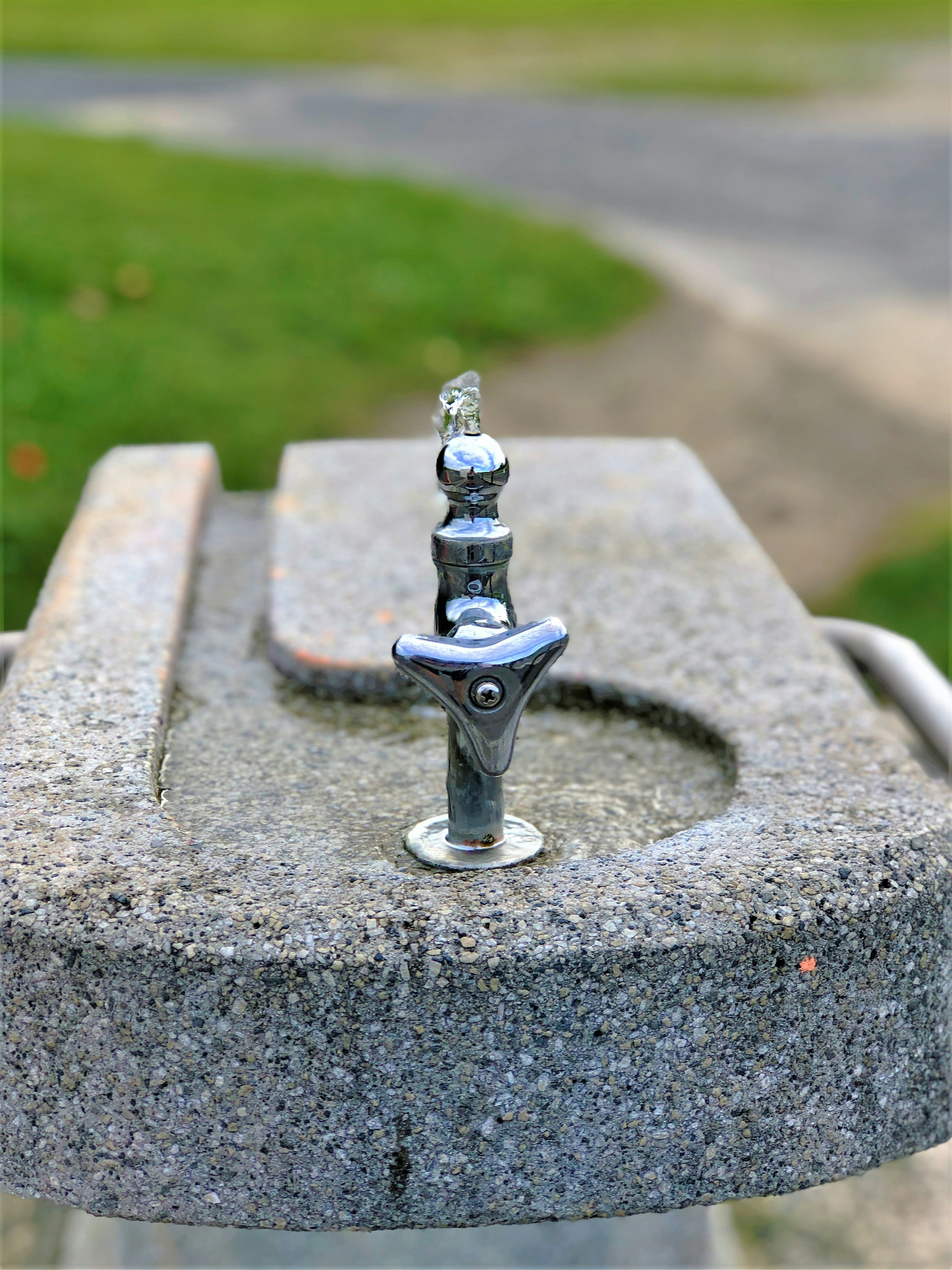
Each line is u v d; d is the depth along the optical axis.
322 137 5.58
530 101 6.68
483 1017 0.67
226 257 3.46
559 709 0.90
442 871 0.74
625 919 0.68
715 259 3.89
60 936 0.67
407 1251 0.94
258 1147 0.68
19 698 0.84
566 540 1.05
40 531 2.08
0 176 3.86
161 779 0.82
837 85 7.18
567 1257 0.94
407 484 1.14
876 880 0.70
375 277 3.43
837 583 2.22
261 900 0.69
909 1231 1.14
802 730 0.83
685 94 6.92
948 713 0.92
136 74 7.32
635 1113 0.69
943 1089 0.73
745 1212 1.17
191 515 1.09
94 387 2.58
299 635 0.93
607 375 3.06
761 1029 0.69
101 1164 0.69
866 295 3.57
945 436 2.76
